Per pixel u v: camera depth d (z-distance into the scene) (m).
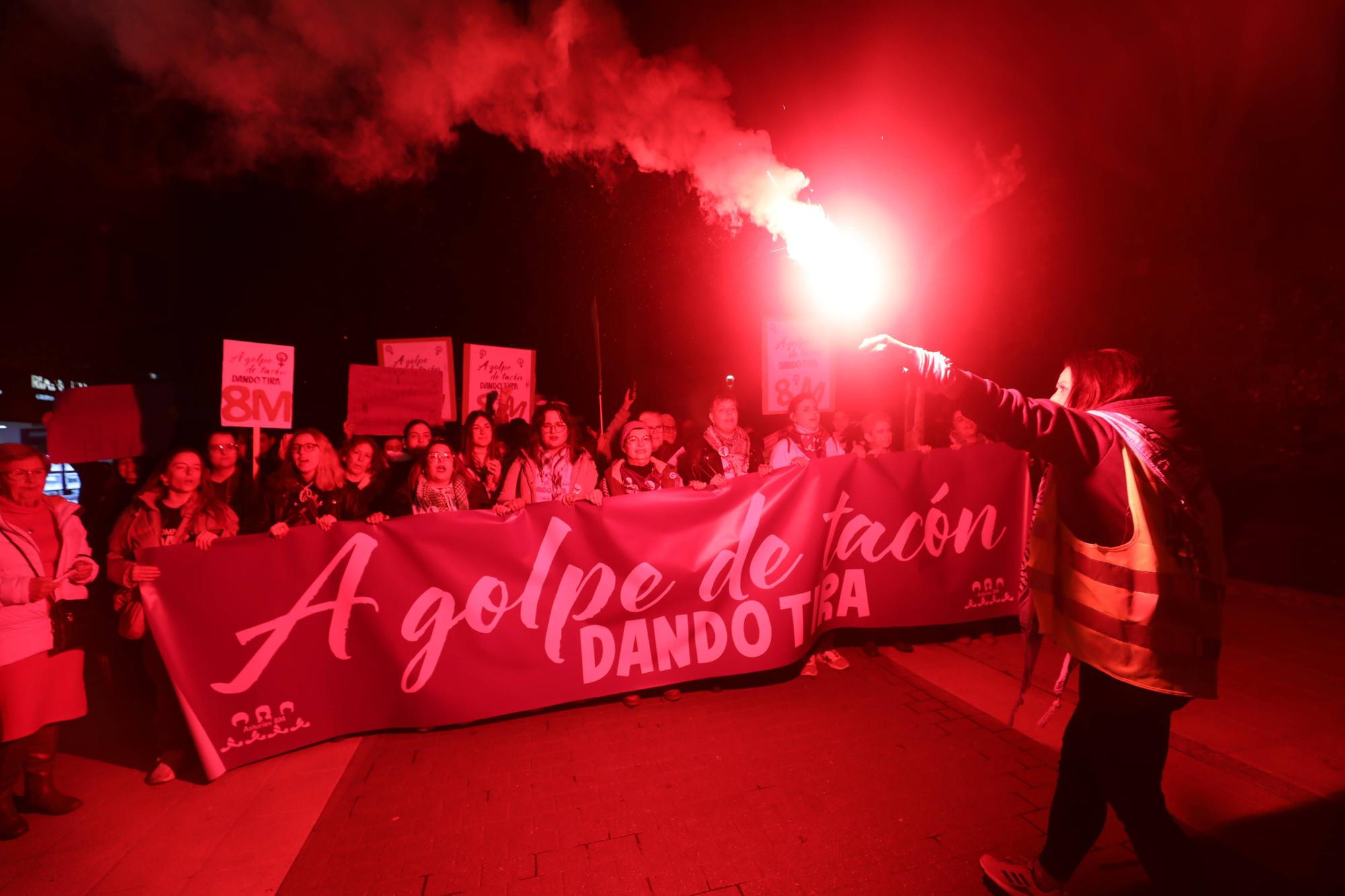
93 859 2.94
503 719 4.15
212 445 4.50
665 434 5.93
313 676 3.79
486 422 5.19
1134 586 1.96
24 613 3.14
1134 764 2.02
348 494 4.40
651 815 3.09
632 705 4.23
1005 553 5.02
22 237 12.86
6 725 3.07
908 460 4.78
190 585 3.60
